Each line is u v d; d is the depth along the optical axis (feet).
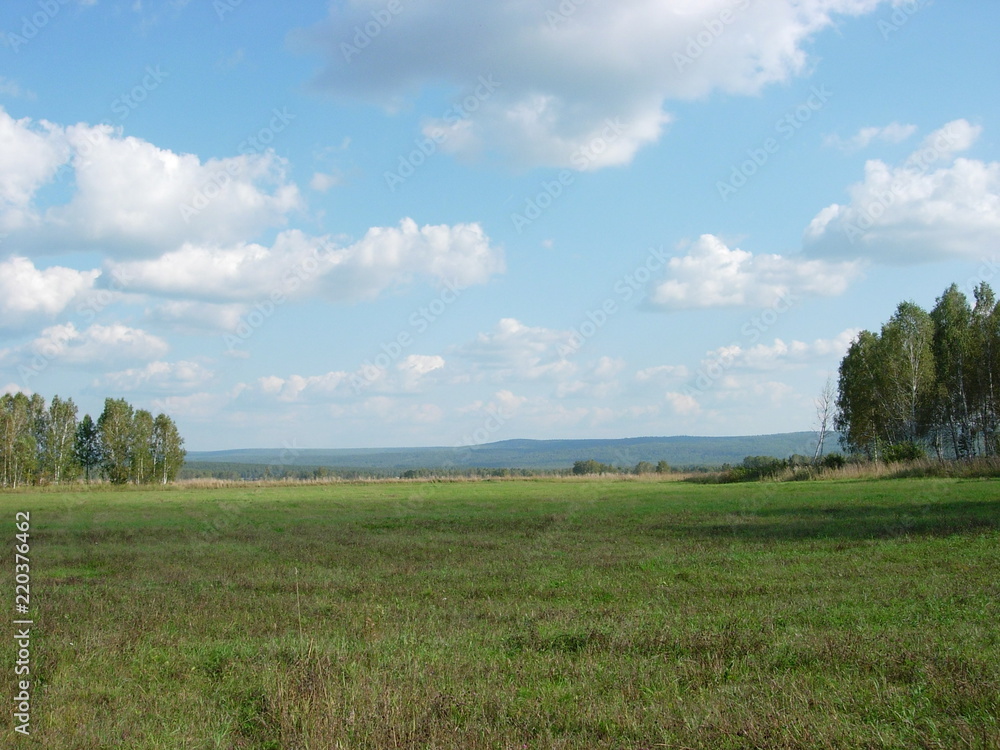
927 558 58.59
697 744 23.24
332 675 30.14
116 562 71.67
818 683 28.81
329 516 120.26
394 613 44.65
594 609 44.09
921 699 26.37
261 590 54.49
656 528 89.25
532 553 70.38
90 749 25.02
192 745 25.09
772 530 81.56
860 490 136.36
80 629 41.47
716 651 33.17
